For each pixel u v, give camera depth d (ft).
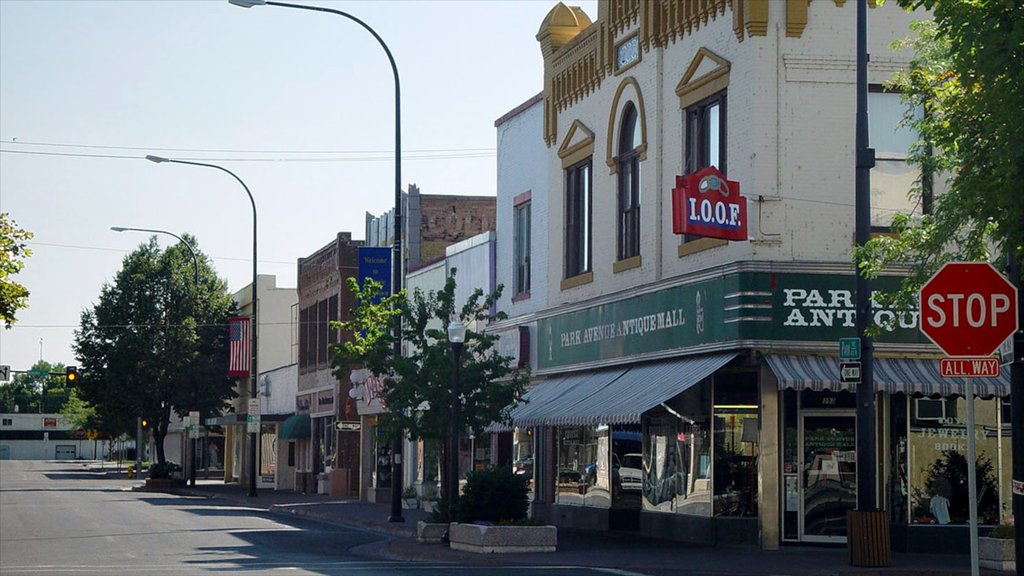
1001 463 80.23
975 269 40.37
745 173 79.87
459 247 138.21
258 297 241.96
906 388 75.20
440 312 98.32
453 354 88.22
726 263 81.10
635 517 98.07
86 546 86.17
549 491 112.47
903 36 80.12
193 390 235.81
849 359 66.23
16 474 322.34
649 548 81.97
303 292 213.87
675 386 79.56
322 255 198.59
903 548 79.15
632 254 97.30
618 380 92.94
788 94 79.46
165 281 238.27
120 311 235.81
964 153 50.85
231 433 260.01
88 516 125.80
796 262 78.13
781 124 79.30
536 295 116.26
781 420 80.79
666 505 91.35
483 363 96.37
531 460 118.11
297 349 222.07
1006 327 40.19
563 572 66.54
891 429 79.97
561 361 108.27
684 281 85.40
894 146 79.97
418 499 142.82
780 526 80.28
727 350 80.02
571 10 114.52
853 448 80.74
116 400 233.76
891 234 79.00
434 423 95.50
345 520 121.29
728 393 83.56
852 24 80.07
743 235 77.77
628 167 98.94
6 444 614.75
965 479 79.82
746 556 76.02
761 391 79.30
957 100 54.54
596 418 83.46
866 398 66.39
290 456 217.97
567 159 109.70
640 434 96.22
